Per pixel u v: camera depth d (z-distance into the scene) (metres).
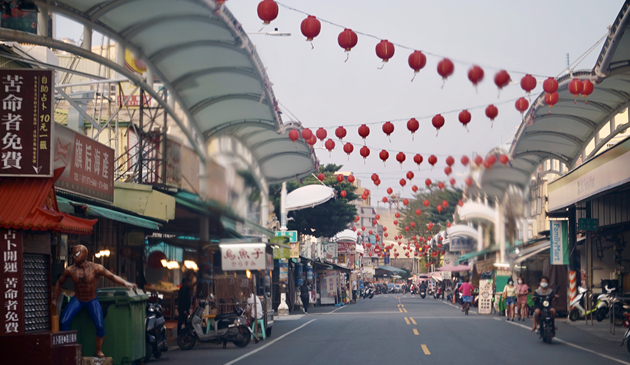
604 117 23.92
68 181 14.13
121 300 12.81
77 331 11.98
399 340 18.14
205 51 17.44
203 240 24.64
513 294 27.81
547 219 41.34
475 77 11.09
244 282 18.80
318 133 19.47
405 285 106.81
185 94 20.55
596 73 18.47
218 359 14.41
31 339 10.41
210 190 24.25
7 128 10.95
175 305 23.23
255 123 24.08
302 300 37.53
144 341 13.56
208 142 24.16
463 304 33.69
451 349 15.77
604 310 25.19
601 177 20.45
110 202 16.70
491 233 40.66
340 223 48.56
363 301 61.38
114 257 18.81
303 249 51.88
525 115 24.02
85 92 22.42
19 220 10.34
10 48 14.45
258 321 19.20
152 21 15.15
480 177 34.28
